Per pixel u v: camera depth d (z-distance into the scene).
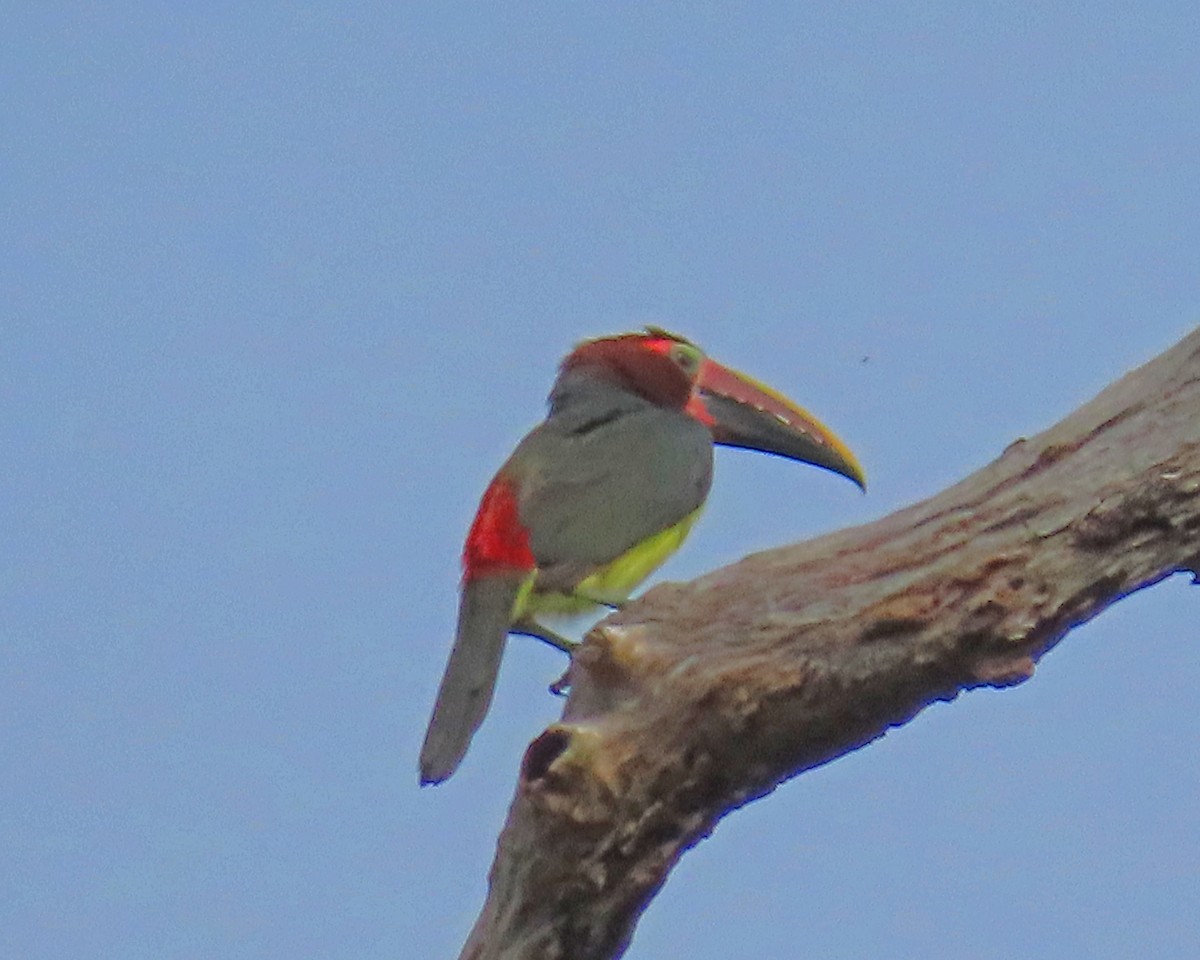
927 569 8.91
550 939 9.15
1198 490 8.94
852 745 9.16
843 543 9.13
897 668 8.90
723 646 8.88
